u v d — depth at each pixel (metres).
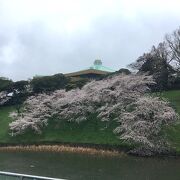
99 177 28.25
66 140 52.16
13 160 38.94
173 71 65.56
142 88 53.00
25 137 56.81
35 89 70.31
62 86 68.62
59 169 32.22
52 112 59.72
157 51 64.12
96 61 106.94
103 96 54.47
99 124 54.03
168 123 46.09
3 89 74.19
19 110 65.50
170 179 27.64
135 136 44.41
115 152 45.34
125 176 28.78
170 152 42.72
